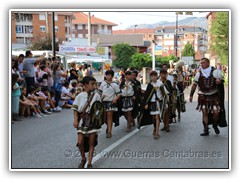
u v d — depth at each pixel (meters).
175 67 12.88
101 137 10.20
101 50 47.62
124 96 11.08
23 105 13.98
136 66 56.31
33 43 47.38
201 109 10.19
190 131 11.00
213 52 41.53
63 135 10.67
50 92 15.95
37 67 15.98
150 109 10.02
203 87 10.05
